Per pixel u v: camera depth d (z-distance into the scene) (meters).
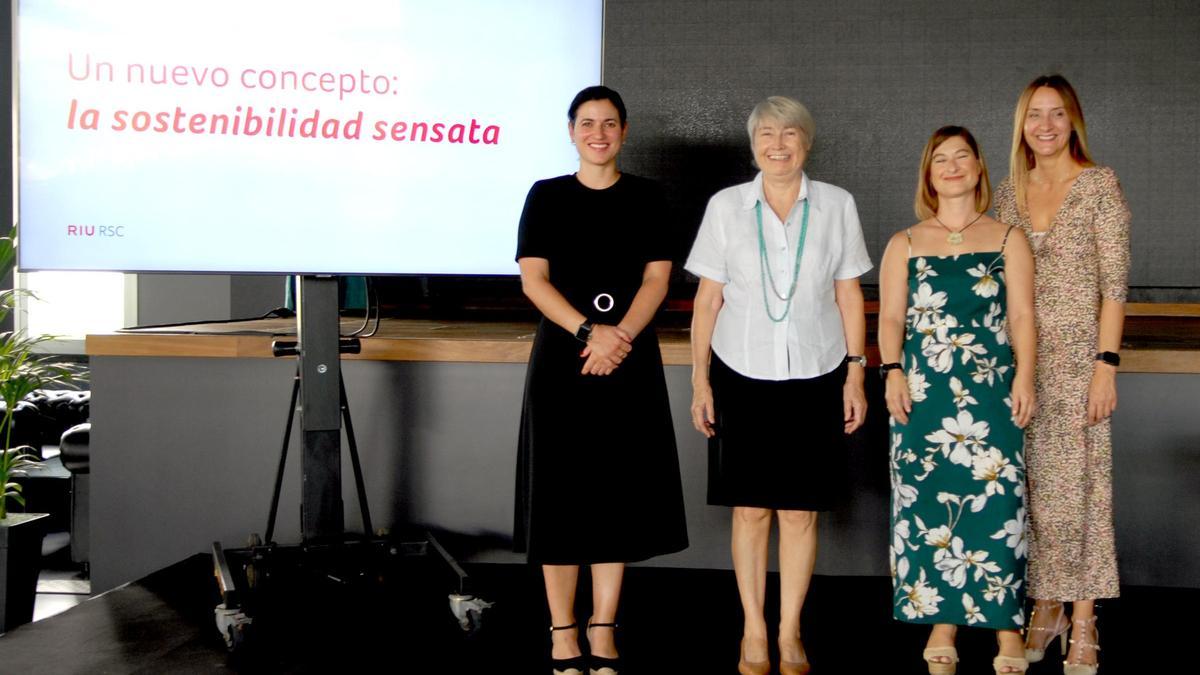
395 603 3.50
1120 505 3.60
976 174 2.76
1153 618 3.32
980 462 2.72
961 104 4.84
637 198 2.77
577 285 2.73
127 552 3.92
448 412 3.84
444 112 3.59
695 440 3.77
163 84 3.42
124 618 3.32
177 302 5.93
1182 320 4.70
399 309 5.18
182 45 3.42
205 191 3.46
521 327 4.53
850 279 2.87
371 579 3.63
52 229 3.42
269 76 3.47
